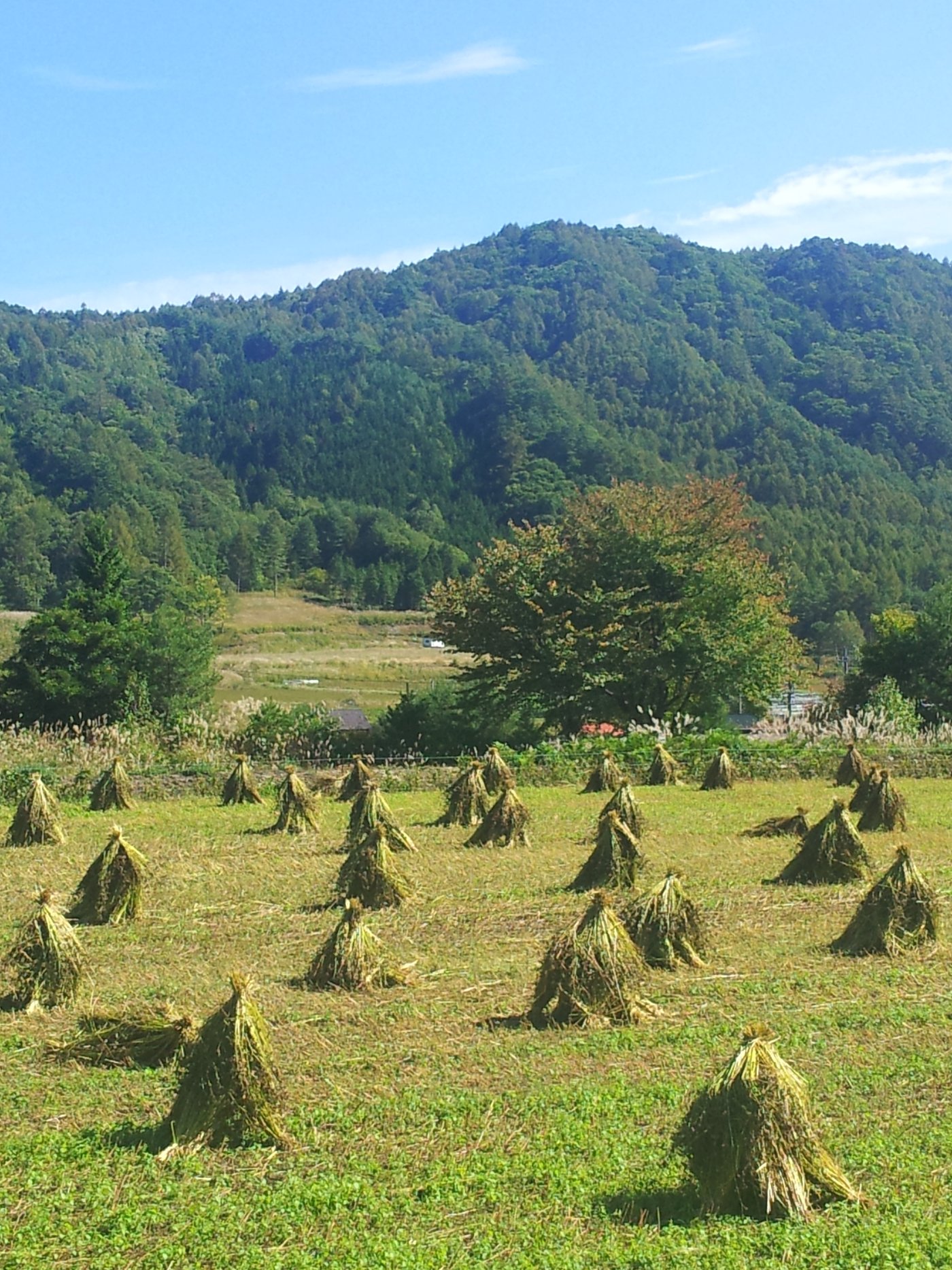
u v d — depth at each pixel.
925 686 35.38
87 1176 6.76
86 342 176.00
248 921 12.53
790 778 24.41
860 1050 8.44
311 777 23.33
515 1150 6.95
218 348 190.38
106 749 24.39
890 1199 6.30
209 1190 6.58
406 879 13.36
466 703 33.00
